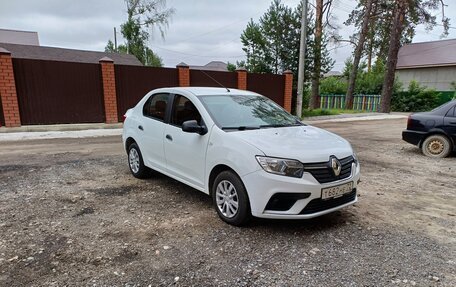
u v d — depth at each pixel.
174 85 13.62
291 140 3.58
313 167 3.26
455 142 7.30
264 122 4.23
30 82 10.98
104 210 4.04
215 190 3.78
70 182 5.20
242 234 3.42
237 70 14.98
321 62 18.36
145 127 5.04
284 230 3.53
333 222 3.78
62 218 3.78
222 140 3.65
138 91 12.98
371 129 13.35
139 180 5.36
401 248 3.19
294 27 17.72
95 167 6.17
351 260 2.95
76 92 11.82
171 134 4.44
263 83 15.86
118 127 11.95
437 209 4.27
